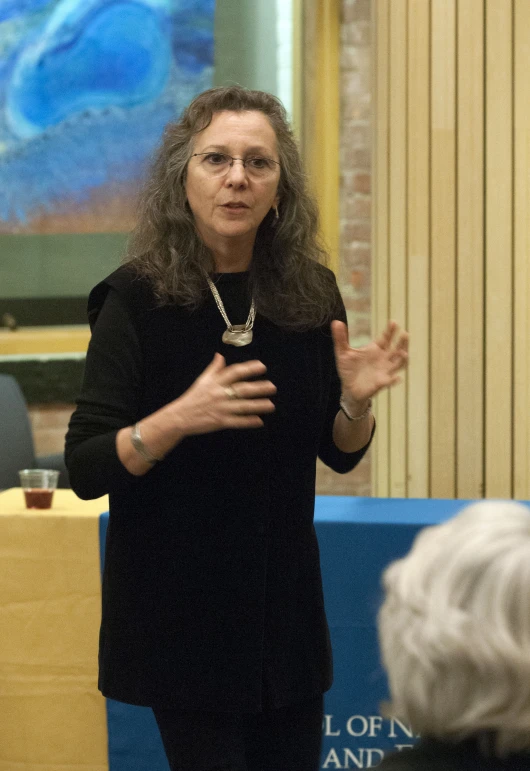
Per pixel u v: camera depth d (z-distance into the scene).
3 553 5.02
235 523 3.08
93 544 4.98
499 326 6.13
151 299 3.13
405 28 6.38
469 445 6.22
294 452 3.19
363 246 9.84
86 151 10.21
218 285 3.21
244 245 3.23
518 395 6.13
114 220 10.26
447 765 1.47
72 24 10.12
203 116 3.21
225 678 3.05
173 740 3.13
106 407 3.07
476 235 6.15
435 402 6.27
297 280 3.26
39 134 10.20
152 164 3.34
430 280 6.27
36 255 10.28
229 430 3.07
